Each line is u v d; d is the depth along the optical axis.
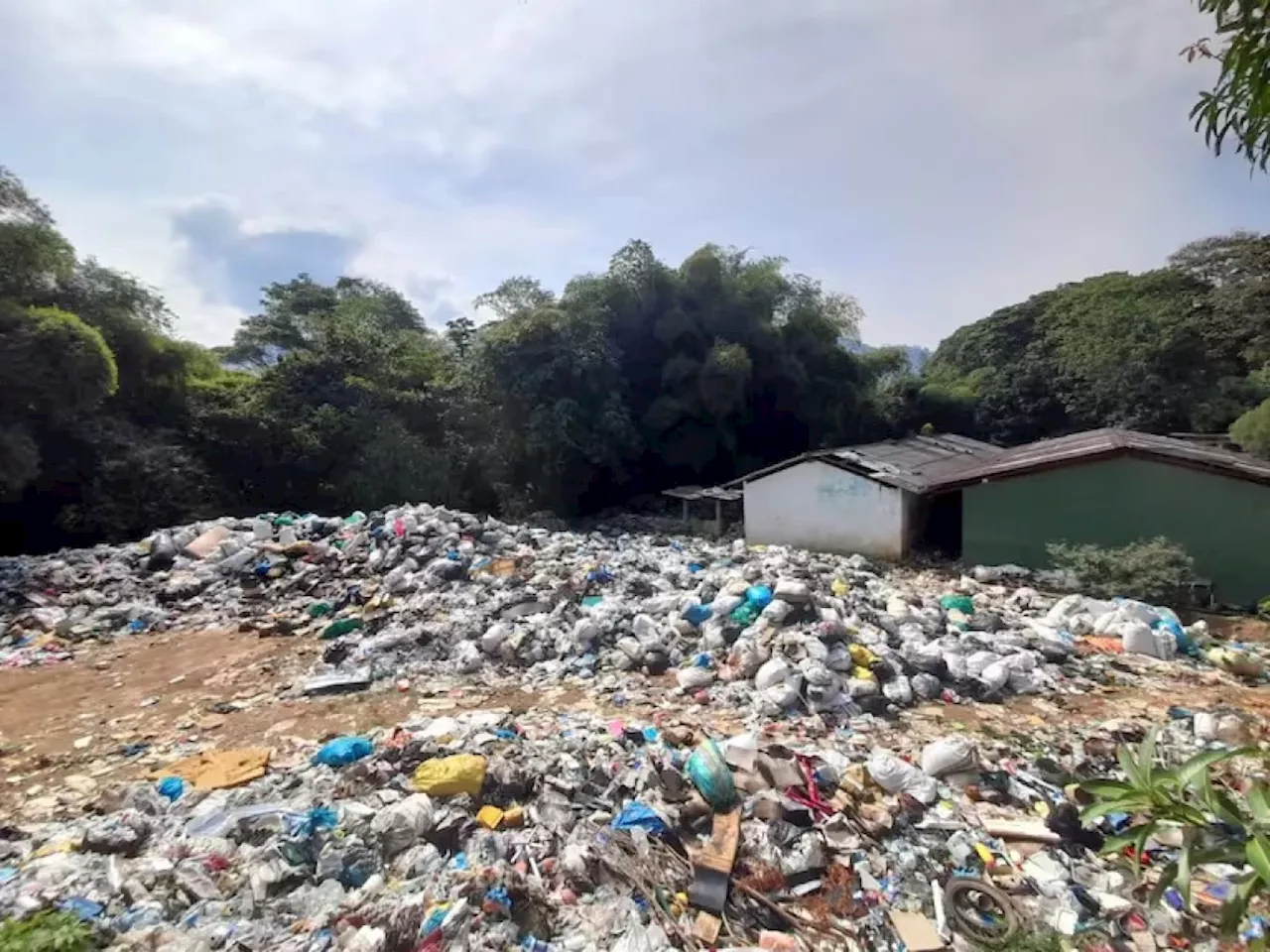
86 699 7.23
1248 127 1.99
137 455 15.12
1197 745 6.02
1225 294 21.47
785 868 4.37
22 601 10.12
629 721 6.39
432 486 19.48
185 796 5.06
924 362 41.56
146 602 10.27
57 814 5.01
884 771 5.25
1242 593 11.64
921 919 4.04
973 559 13.73
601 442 21.55
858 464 16.62
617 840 4.48
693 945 3.80
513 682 7.57
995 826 4.80
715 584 9.80
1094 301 28.14
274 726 6.54
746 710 6.73
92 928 3.55
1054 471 13.04
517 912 3.87
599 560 11.38
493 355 21.12
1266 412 16.86
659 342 23.52
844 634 7.78
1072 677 7.70
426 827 4.43
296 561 11.43
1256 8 1.86
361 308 23.03
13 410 12.47
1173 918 3.97
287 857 4.18
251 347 23.92
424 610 9.33
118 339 15.62
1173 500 12.20
